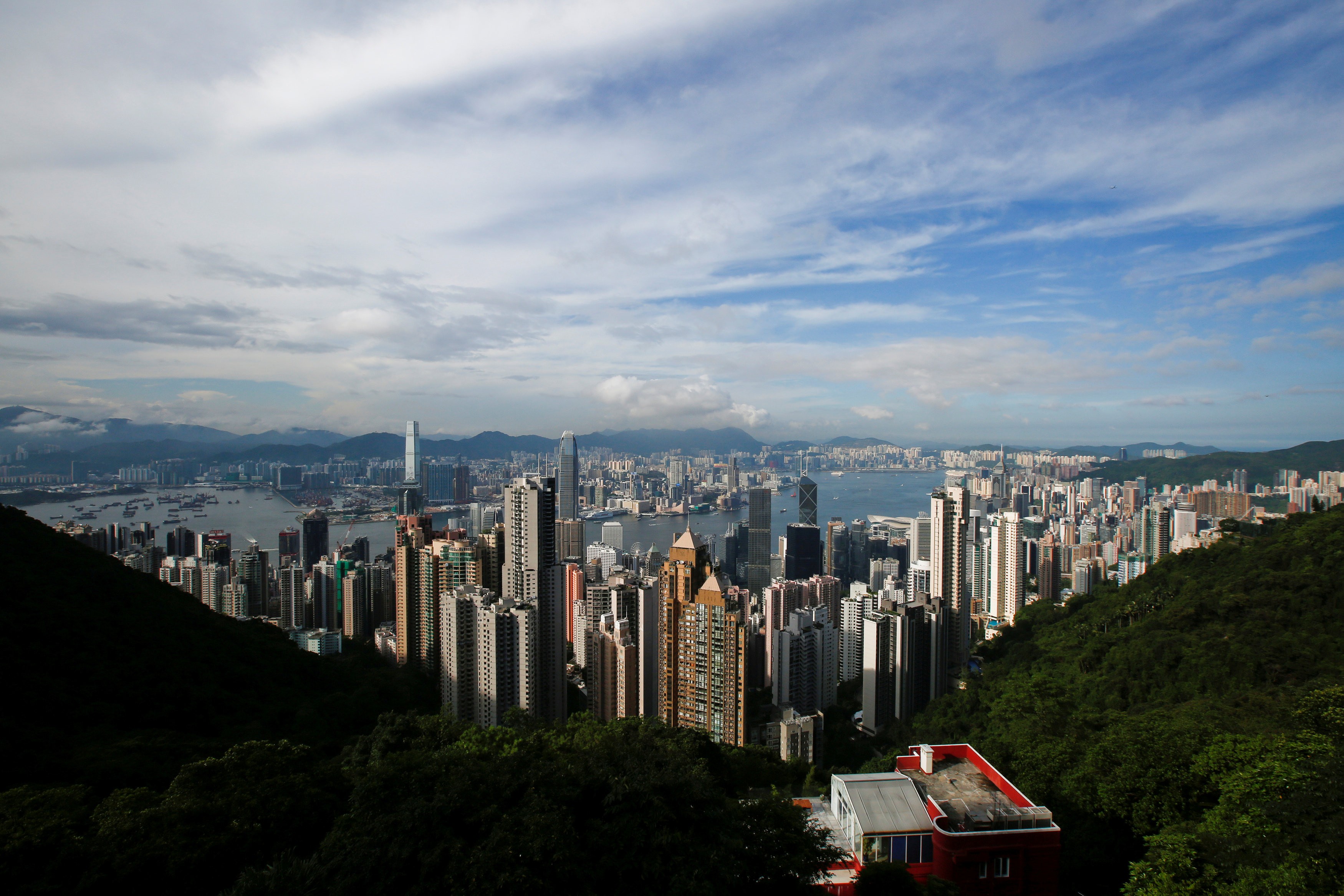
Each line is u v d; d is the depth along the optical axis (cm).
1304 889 3756
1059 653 16512
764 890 4128
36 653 9312
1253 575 15262
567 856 3641
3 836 4559
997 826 4856
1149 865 4503
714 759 7788
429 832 3781
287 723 10444
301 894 3694
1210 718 7906
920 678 16800
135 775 7038
